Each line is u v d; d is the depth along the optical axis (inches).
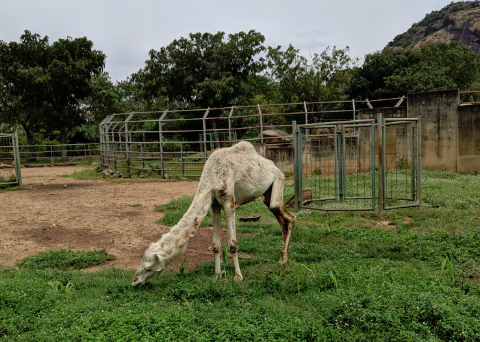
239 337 148.6
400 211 367.2
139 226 367.6
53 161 1274.6
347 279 201.8
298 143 364.8
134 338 148.6
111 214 425.1
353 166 685.9
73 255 269.6
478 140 604.1
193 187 631.2
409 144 666.2
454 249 243.8
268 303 179.6
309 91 1047.0
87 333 151.9
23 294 186.5
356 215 368.8
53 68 1227.2
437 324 152.3
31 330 161.2
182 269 219.8
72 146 1529.3
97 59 1338.6
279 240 294.5
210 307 178.2
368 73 1055.0
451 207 366.0
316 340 145.4
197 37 1253.7
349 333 150.3
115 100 1657.2
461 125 619.2
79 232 347.9
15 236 336.2
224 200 218.2
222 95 1174.3
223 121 1248.8
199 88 1191.6
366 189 490.6
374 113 717.9
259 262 244.8
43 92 1238.3
